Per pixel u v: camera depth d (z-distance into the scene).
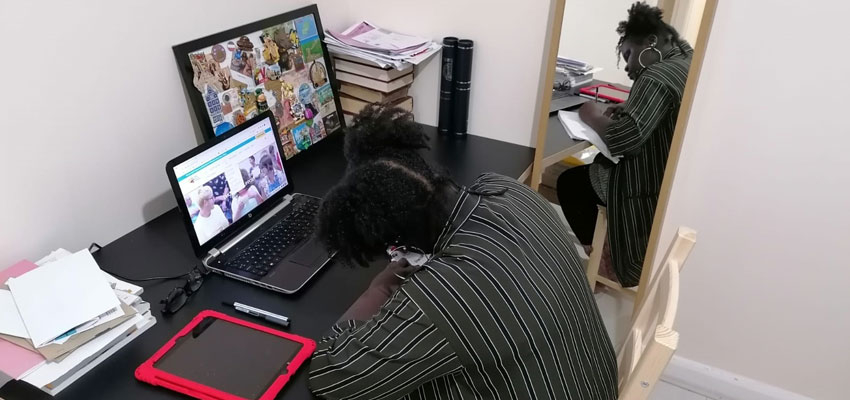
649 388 0.86
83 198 1.20
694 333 1.80
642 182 1.55
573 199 1.67
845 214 1.44
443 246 0.91
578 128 1.57
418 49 1.68
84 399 0.91
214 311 1.08
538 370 0.86
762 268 1.61
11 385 0.95
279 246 1.26
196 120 1.43
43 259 1.11
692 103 1.49
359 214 0.87
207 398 0.90
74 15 1.10
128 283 1.12
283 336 1.02
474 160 1.65
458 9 1.66
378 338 0.83
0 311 0.96
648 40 1.38
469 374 0.87
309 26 1.65
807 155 1.42
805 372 1.69
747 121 1.46
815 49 1.32
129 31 1.21
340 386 0.87
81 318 0.96
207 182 1.19
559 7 1.43
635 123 1.48
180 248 1.27
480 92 1.74
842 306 1.55
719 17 1.37
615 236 1.67
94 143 1.20
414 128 0.96
